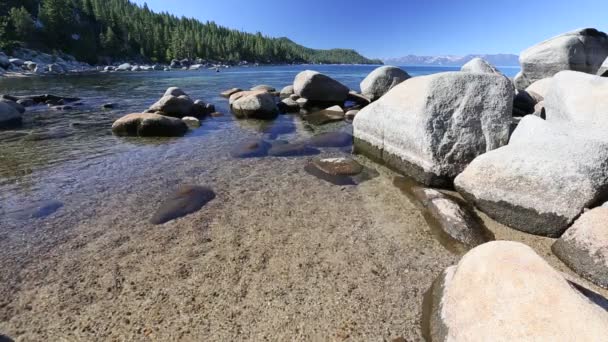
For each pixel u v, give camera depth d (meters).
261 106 11.00
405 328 2.56
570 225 3.56
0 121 9.23
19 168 6.04
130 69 58.56
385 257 3.46
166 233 3.86
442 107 5.21
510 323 1.93
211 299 2.83
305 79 13.63
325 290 2.96
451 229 3.85
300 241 3.74
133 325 2.56
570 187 3.54
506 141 5.10
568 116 5.25
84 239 3.73
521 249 2.39
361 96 14.66
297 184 5.42
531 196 3.78
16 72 38.88
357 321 2.63
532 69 14.03
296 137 8.60
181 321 2.60
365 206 4.63
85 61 64.62
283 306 2.77
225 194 4.99
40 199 4.75
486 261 2.36
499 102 5.15
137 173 5.85
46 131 8.94
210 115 11.60
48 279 3.07
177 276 3.11
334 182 5.51
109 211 4.40
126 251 3.50
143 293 2.89
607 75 9.97
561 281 2.05
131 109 12.66
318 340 2.45
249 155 6.90
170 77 33.69
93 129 9.23
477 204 4.36
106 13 78.62
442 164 5.06
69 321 2.60
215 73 44.25
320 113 11.70
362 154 7.08
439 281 2.83
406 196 4.95
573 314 1.82
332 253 3.52
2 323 2.59
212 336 2.47
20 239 3.73
